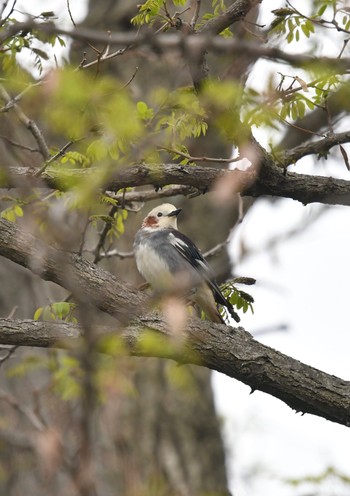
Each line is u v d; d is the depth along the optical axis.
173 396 18.53
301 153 11.69
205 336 10.42
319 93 10.23
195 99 10.41
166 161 13.73
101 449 15.43
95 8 19.00
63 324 10.26
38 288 17.52
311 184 11.47
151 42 6.20
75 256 10.60
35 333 10.16
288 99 9.91
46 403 14.63
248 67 8.07
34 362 14.82
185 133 10.69
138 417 18.27
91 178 8.35
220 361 10.42
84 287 10.51
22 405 16.42
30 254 10.51
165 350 10.32
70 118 8.04
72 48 13.48
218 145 15.89
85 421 6.37
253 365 10.40
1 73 12.00
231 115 8.36
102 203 11.93
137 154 8.30
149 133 9.98
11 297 17.44
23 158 12.16
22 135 13.73
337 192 11.48
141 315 10.48
